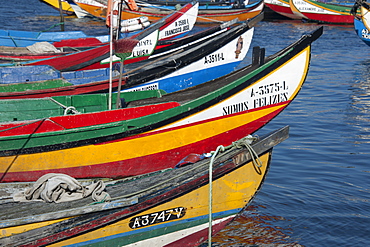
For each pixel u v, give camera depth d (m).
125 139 9.62
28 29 27.77
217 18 32.62
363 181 10.62
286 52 10.29
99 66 15.19
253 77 10.23
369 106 16.23
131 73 13.63
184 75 13.34
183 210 7.74
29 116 10.44
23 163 9.05
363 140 13.12
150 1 32.50
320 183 10.51
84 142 9.30
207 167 7.80
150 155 10.01
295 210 9.41
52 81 12.36
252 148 7.97
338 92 17.91
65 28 28.92
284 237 8.52
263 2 33.16
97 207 6.98
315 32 10.35
